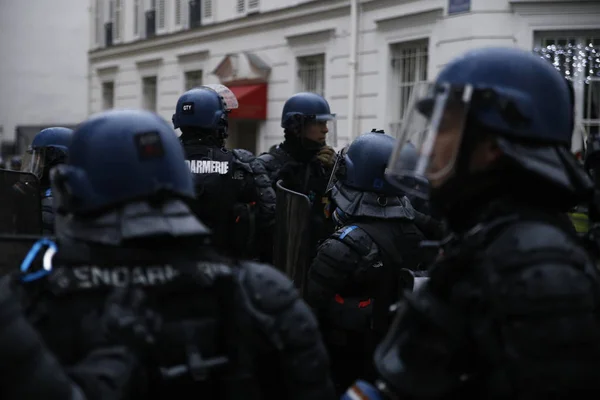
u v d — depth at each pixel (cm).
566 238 145
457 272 150
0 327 137
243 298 169
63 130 423
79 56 3078
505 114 153
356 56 1235
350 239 303
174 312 162
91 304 159
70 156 171
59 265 164
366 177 311
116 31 2075
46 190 402
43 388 139
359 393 175
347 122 1253
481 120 154
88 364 153
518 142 154
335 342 306
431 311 151
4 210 310
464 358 150
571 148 169
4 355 136
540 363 135
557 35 991
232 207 422
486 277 144
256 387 168
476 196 158
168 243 167
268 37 1454
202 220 416
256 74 1468
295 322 170
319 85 1356
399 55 1177
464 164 158
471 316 147
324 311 306
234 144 1593
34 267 184
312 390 172
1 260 209
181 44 1752
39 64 3086
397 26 1155
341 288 303
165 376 158
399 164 173
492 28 1005
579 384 135
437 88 163
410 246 310
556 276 137
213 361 163
